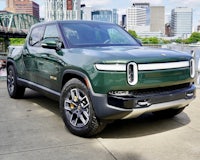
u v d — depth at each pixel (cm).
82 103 382
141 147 353
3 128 429
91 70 356
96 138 386
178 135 395
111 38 489
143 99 347
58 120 471
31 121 466
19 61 591
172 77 371
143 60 346
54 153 336
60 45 437
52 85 456
